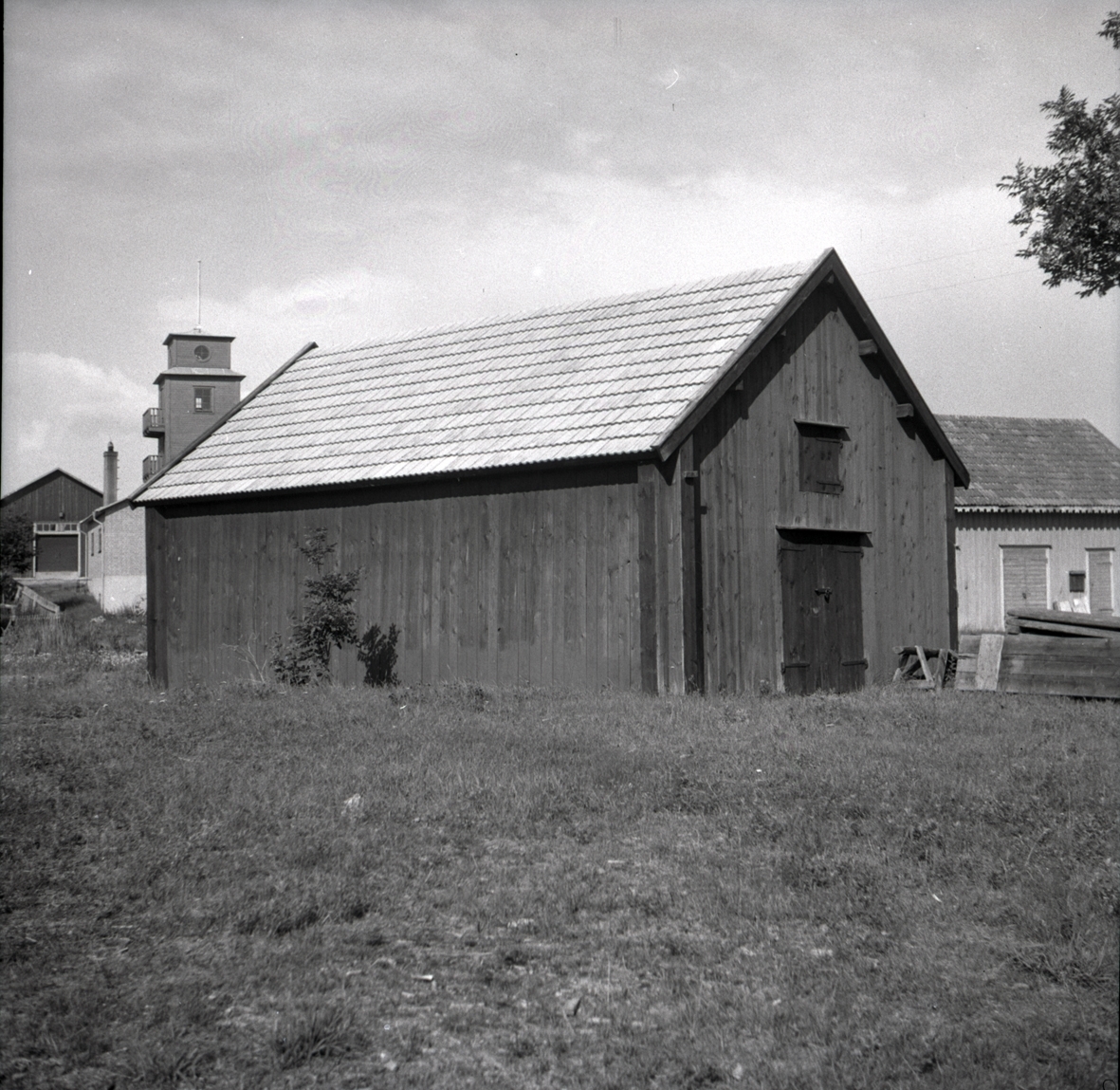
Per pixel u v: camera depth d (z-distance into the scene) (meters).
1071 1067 5.26
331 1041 5.49
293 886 7.71
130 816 9.72
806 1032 5.67
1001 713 15.14
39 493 100.94
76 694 19.98
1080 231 25.19
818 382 20.64
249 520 23.08
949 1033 5.62
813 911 7.29
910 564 22.02
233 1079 5.20
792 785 10.35
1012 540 34.75
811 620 20.03
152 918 7.24
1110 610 35.78
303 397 25.33
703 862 8.28
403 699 16.75
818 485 20.39
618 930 7.02
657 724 14.10
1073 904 7.14
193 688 19.16
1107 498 35.75
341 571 21.61
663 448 17.39
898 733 13.41
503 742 12.76
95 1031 5.57
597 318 22.16
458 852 8.60
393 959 6.58
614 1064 5.34
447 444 20.39
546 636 18.94
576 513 18.67
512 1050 5.50
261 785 10.68
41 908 7.48
